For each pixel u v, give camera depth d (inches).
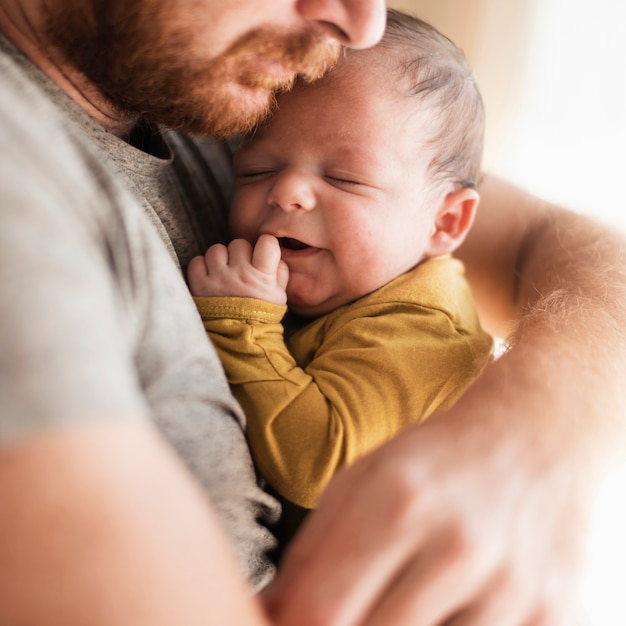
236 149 40.7
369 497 20.3
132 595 14.4
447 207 42.8
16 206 16.7
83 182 21.6
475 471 22.3
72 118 29.3
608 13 65.8
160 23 29.2
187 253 36.4
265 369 33.3
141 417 16.5
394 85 38.3
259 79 32.2
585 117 68.4
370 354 35.0
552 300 38.2
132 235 23.6
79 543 14.3
